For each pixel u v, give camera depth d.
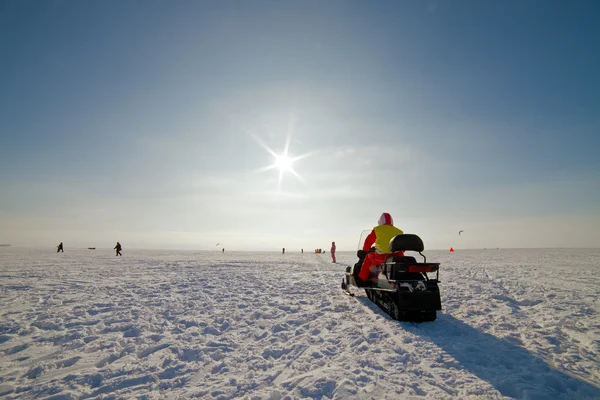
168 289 8.68
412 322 5.22
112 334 4.67
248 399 2.79
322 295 7.93
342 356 3.76
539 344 4.06
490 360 3.56
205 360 3.73
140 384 3.10
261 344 4.30
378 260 6.09
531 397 2.72
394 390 2.89
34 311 5.96
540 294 7.41
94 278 10.80
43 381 3.15
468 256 26.47
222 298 7.48
